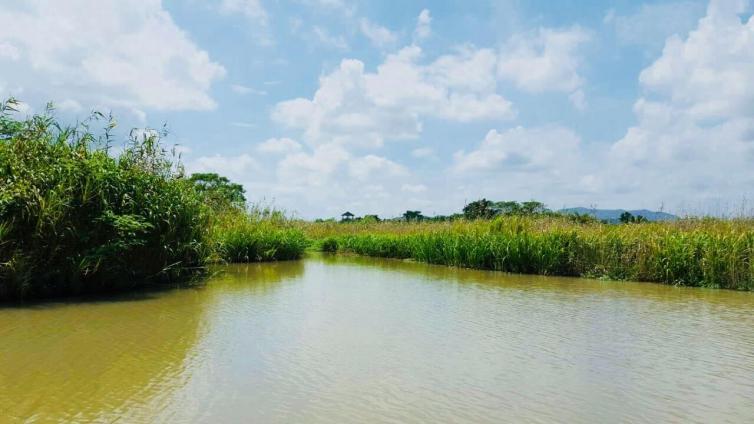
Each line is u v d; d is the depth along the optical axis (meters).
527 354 5.34
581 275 12.34
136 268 9.44
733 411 3.91
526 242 13.00
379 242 18.17
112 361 4.85
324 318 6.95
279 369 4.72
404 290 9.62
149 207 9.52
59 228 7.96
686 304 8.41
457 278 11.69
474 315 7.29
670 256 11.07
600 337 6.09
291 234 16.64
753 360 5.21
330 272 12.70
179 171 10.75
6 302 7.66
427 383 4.43
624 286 10.62
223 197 16.11
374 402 3.98
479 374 4.68
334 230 24.08
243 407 3.82
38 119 8.69
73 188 8.19
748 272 10.34
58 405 3.79
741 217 13.44
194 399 3.95
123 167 9.45
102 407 3.76
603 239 12.38
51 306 7.46
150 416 3.62
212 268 12.74
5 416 3.57
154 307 7.52
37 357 4.93
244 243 14.71
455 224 18.19
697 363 5.10
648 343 5.84
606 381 4.55
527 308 7.89
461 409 3.87
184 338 5.74
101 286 8.81
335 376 4.56
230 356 5.09
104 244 8.43
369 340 5.82
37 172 7.96
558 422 3.67
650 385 4.46
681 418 3.78
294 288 9.73
